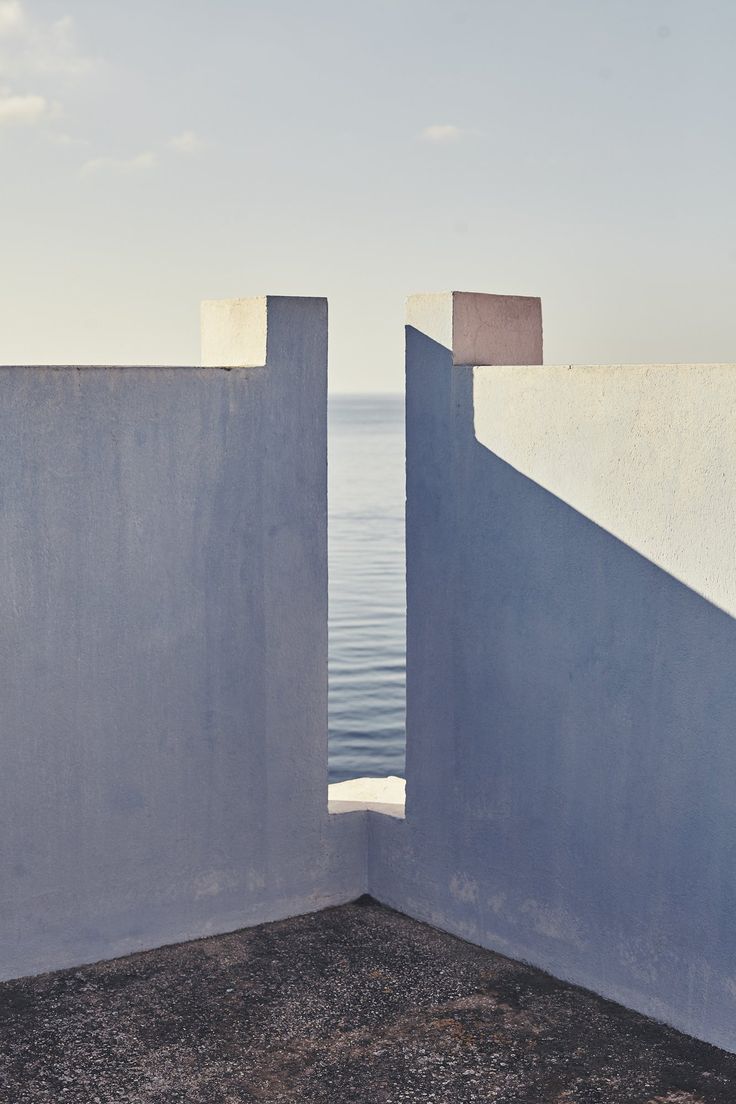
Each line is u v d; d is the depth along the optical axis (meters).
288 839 5.53
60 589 4.75
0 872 4.75
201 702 5.17
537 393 4.77
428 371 5.25
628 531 4.46
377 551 37.38
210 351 5.57
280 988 4.80
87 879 4.96
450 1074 4.15
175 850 5.18
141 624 4.96
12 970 4.83
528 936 5.04
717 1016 4.31
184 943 5.25
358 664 21.83
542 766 4.90
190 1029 4.45
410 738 5.54
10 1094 4.00
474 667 5.18
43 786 4.80
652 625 4.41
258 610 5.29
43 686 4.75
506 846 5.10
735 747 4.16
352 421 190.88
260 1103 3.96
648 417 4.36
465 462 5.12
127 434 4.85
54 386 4.65
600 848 4.69
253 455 5.20
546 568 4.81
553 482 4.74
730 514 4.11
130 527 4.89
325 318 5.33
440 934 5.40
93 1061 4.21
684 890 4.38
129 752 5.00
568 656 4.75
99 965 5.00
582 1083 4.08
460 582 5.20
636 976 4.59
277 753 5.44
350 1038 4.40
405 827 5.59
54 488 4.69
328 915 5.62
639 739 4.50
